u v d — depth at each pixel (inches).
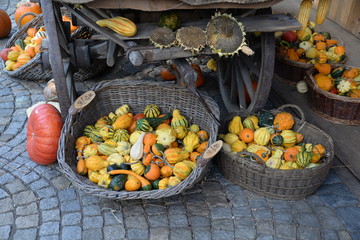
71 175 112.3
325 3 137.9
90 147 128.8
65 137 124.3
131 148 126.9
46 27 119.1
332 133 154.9
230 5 111.3
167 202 122.7
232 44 121.3
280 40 192.1
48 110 133.3
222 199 124.3
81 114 137.0
